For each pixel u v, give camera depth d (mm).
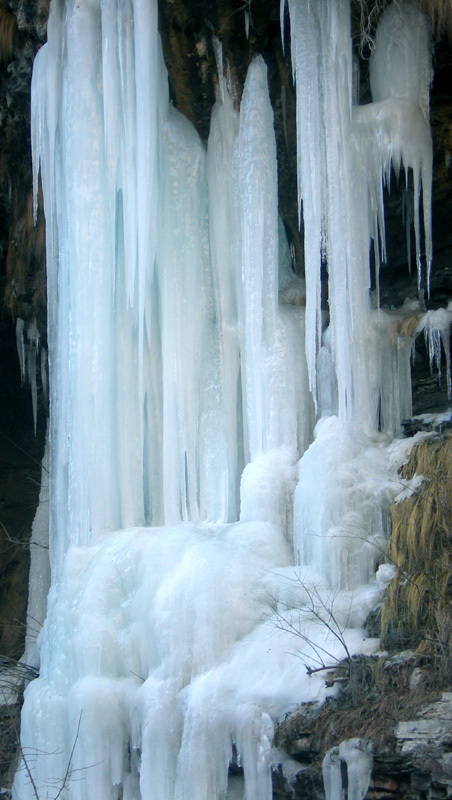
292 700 8492
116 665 9953
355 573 9445
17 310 13766
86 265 11141
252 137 11133
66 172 11328
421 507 9117
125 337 11406
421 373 10922
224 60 11414
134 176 11039
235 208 11312
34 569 14211
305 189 10367
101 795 9516
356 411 10469
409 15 10312
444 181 10836
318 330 10531
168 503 11148
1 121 12844
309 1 10430
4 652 13844
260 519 10422
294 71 10500
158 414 11633
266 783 8336
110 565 10305
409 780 7535
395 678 8133
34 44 12031
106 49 11125
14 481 14484
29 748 9992
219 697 8820
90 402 11070
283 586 9539
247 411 11125
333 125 10273
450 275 11016
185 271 11414
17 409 14586
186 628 9453
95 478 11023
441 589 8633
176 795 8781
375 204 10422
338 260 10297
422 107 10336
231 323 11414
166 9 11109
